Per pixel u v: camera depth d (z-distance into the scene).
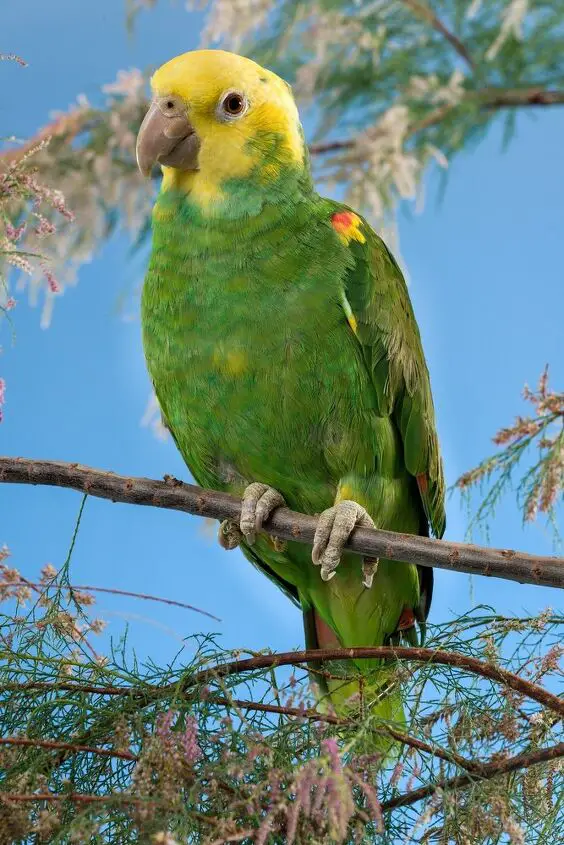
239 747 2.87
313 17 7.76
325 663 3.71
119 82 7.16
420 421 4.38
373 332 4.14
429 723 3.11
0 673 3.09
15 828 2.58
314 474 4.20
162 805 2.57
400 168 7.15
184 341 4.11
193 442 4.34
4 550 3.41
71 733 3.01
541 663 3.14
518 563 3.18
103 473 3.50
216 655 3.08
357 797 2.86
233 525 4.31
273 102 4.24
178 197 4.17
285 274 4.03
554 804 3.01
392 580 4.38
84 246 7.08
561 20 7.52
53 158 7.08
